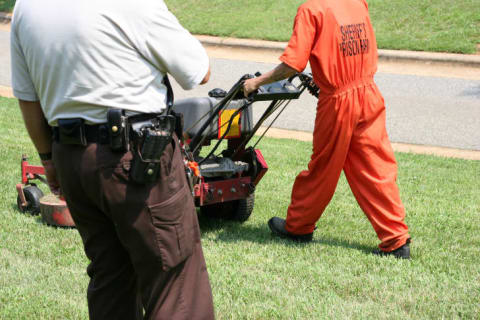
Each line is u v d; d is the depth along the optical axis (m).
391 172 5.01
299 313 3.85
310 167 5.09
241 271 4.58
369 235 5.67
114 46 2.40
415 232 5.65
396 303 4.07
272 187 7.20
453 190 7.32
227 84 14.77
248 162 5.81
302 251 5.11
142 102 2.48
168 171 2.55
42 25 2.41
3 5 24.06
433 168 8.54
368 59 4.87
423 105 12.88
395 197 5.00
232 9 21.56
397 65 16.28
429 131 11.23
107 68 2.40
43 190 6.54
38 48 2.43
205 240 5.35
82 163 2.49
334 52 4.70
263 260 4.84
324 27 4.68
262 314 3.83
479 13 18.62
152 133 2.39
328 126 4.88
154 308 2.69
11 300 4.01
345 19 4.73
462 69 15.84
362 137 4.92
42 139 2.76
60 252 4.89
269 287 4.27
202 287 2.76
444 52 16.83
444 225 5.88
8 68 16.56
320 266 4.72
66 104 2.45
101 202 2.53
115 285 2.82
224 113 5.57
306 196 5.20
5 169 7.28
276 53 17.94
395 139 10.79
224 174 5.55
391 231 4.98
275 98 4.89
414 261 4.89
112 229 2.74
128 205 2.49
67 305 3.93
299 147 9.62
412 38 17.67
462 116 12.14
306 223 5.29
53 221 5.47
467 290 4.29
